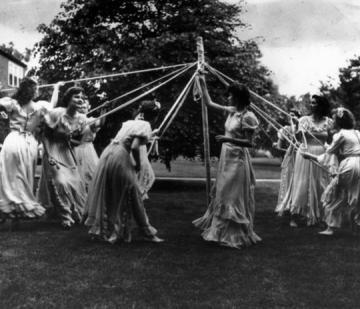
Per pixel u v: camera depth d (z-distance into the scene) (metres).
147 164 8.03
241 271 4.29
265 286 3.87
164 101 12.96
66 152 6.41
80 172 7.56
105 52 13.44
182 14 14.27
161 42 12.95
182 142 13.38
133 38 14.21
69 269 4.23
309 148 6.95
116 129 13.68
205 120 6.32
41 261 4.47
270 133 15.17
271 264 4.55
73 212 6.33
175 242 5.44
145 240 5.45
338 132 6.56
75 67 13.71
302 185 6.75
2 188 5.83
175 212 7.91
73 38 15.02
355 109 20.41
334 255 4.93
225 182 5.36
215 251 5.04
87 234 5.73
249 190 5.57
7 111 6.01
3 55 24.08
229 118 5.66
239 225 5.36
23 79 6.07
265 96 14.35
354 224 6.36
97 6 14.71
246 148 5.57
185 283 3.90
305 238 5.87
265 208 8.79
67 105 6.34
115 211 5.31
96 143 14.09
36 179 12.85
